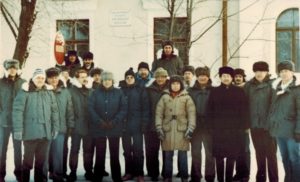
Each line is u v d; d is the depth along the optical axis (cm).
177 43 1373
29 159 743
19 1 1419
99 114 798
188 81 847
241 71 836
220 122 737
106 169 924
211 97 744
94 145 839
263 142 749
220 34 1393
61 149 791
